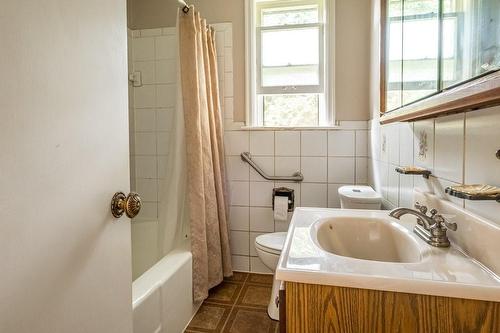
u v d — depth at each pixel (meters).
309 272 0.66
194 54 1.71
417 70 1.07
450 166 0.87
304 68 2.21
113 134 0.69
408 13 1.17
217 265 1.90
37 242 0.50
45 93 0.51
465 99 0.62
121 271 0.73
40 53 0.50
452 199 0.86
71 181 0.57
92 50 0.62
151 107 2.32
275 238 1.84
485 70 0.63
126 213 0.71
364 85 2.08
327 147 2.14
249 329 1.59
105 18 0.67
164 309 1.38
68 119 0.56
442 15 0.86
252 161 2.23
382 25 1.55
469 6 0.70
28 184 0.48
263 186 2.23
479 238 0.70
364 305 0.64
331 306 0.65
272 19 2.26
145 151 2.35
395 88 1.35
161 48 2.29
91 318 0.62
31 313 0.49
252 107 2.25
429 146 1.01
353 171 2.11
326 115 2.15
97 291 0.64
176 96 1.74
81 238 0.59
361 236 1.11
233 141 2.25
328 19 2.11
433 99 0.79
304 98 2.26
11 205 0.46
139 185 2.36
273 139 2.20
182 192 1.78
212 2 2.23
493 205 0.68
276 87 2.26
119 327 0.72
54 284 0.53
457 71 0.76
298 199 2.19
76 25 0.58
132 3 2.31
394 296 0.62
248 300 1.87
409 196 1.21
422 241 0.86
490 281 0.61
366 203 1.57
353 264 0.70
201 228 1.72
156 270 1.46
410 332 0.61
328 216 1.13
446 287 0.59
